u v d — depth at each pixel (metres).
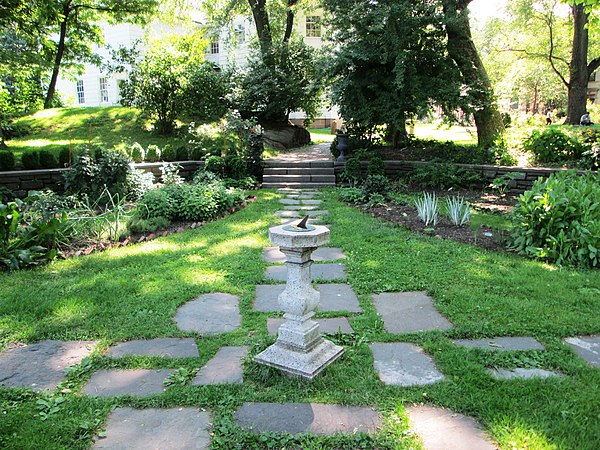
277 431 2.20
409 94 10.72
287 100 15.47
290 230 2.73
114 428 2.23
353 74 10.98
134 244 5.63
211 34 17.22
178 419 2.30
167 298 3.87
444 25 10.41
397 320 3.47
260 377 2.67
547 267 4.63
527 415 2.28
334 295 4.00
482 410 2.33
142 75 13.01
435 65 10.73
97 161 8.26
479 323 3.36
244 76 15.17
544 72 27.23
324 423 2.26
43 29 11.61
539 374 2.69
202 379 2.66
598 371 2.69
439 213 7.05
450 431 2.19
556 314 3.50
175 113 13.48
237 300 3.91
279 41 16.02
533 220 5.07
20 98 18.56
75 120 14.41
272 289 4.18
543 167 9.08
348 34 10.65
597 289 4.02
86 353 2.98
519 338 3.17
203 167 10.41
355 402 2.43
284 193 9.73
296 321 2.79
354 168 10.69
